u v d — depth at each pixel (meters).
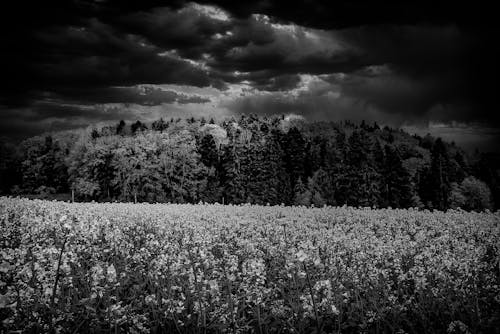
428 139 171.12
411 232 19.02
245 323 7.29
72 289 7.17
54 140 103.62
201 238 9.68
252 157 82.88
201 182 77.56
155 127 130.00
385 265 9.73
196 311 7.07
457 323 6.78
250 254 11.02
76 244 9.47
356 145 85.62
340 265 9.57
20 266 7.03
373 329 7.55
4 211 19.33
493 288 8.13
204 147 91.75
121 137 83.50
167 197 75.44
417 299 8.33
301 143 100.81
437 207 78.38
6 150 99.38
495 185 90.81
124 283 8.25
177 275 8.00
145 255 9.76
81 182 73.50
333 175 80.88
